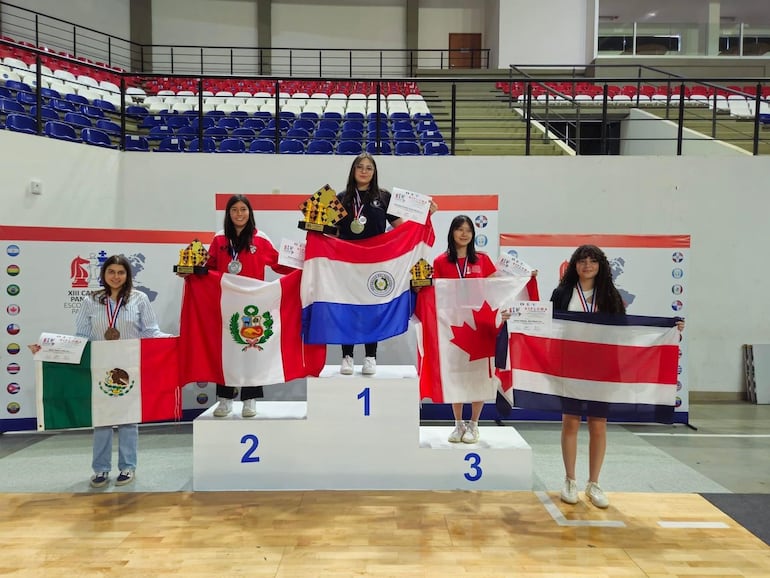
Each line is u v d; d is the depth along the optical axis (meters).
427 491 3.27
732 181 5.55
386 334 3.32
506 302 3.16
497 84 11.91
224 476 3.30
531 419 4.93
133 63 12.13
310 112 9.48
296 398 4.82
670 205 5.56
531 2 12.05
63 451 4.09
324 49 12.14
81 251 4.42
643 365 3.08
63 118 7.17
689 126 8.41
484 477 3.31
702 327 5.66
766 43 11.91
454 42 13.15
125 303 3.39
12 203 4.80
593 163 5.54
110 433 3.42
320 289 3.28
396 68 12.92
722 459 3.97
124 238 4.49
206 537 2.70
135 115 8.59
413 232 3.39
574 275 3.18
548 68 12.03
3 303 4.32
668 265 4.67
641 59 11.77
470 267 3.41
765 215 5.57
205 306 3.40
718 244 5.59
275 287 3.39
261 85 11.82
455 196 4.56
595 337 3.10
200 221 5.48
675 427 4.81
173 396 3.42
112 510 3.02
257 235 3.53
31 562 2.47
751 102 9.84
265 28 12.59
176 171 5.47
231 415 3.43
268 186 5.47
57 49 11.13
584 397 3.09
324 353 3.39
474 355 3.33
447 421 4.87
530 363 3.15
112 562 2.47
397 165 5.49
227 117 8.37
